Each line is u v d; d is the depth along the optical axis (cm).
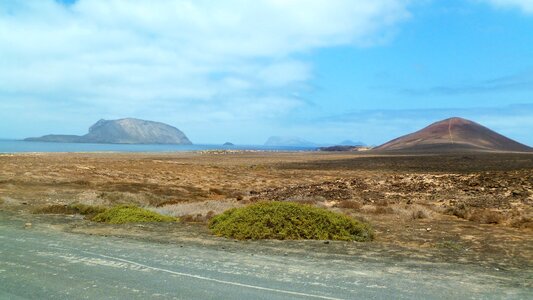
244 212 1416
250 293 716
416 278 823
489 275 863
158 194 3084
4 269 877
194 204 2295
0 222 1597
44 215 1848
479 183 2883
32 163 5038
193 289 740
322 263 952
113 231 1431
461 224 1669
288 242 1248
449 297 698
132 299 688
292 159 9881
